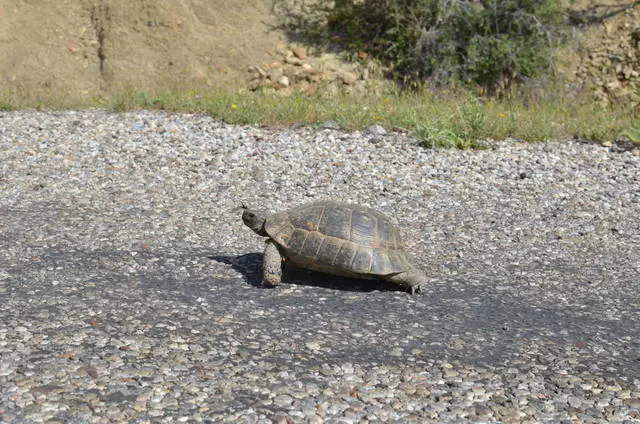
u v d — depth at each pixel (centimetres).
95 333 705
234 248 1024
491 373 675
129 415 562
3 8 2667
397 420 581
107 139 1639
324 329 757
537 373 682
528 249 1085
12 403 566
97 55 2611
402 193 1345
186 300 813
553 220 1225
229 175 1409
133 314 762
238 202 1259
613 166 1568
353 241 842
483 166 1524
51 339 685
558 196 1355
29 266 904
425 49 2488
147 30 2619
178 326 738
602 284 951
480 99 2312
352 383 639
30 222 1093
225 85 2475
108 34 2616
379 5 2644
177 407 579
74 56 2606
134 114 1903
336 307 823
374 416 585
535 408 614
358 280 919
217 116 1892
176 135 1683
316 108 1947
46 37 2638
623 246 1112
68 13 2703
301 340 723
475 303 861
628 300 896
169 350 679
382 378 652
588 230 1179
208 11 2684
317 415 580
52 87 2498
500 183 1423
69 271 893
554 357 718
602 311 855
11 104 2025
